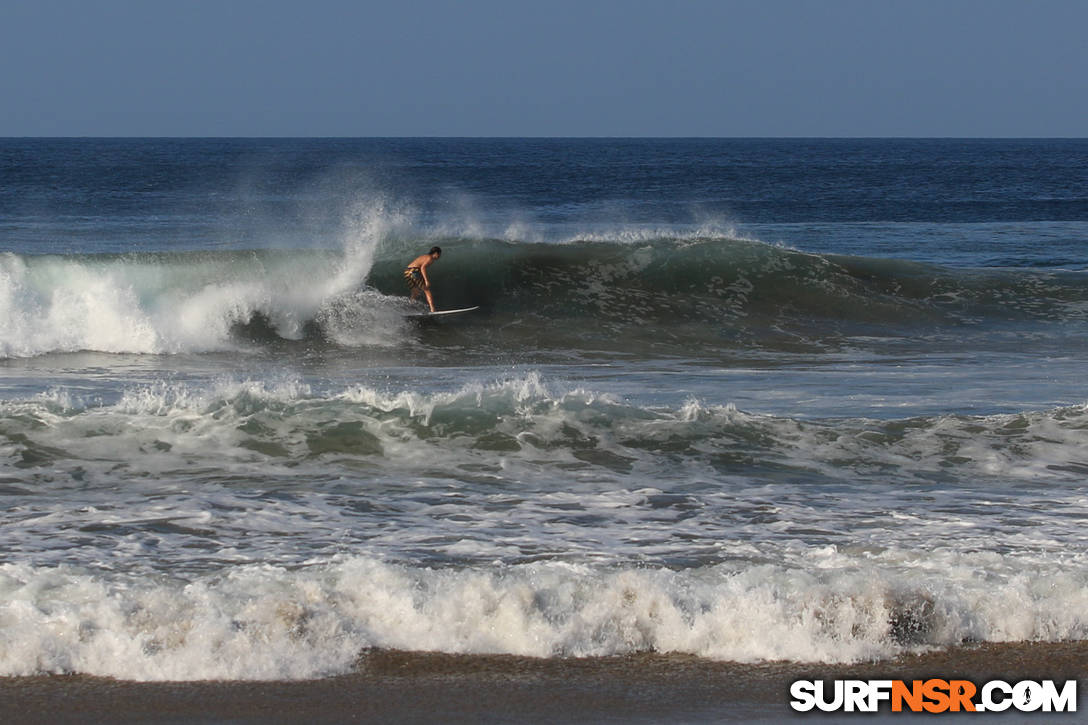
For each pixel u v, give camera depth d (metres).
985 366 61.12
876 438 37.62
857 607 22.03
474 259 78.56
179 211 166.00
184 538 26.47
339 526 27.78
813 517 29.48
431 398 38.75
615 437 36.62
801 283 80.94
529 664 20.48
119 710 18.30
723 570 23.97
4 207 172.12
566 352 65.69
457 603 21.61
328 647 20.44
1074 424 39.19
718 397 49.12
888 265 85.56
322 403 38.00
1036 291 83.38
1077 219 182.62
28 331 62.19
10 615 20.39
